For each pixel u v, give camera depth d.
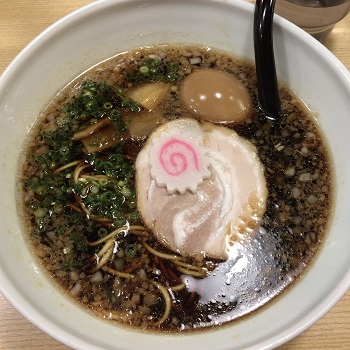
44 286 0.21
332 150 0.25
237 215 0.24
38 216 0.23
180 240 0.23
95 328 0.20
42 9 0.32
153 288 0.22
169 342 0.20
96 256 0.22
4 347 0.22
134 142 0.25
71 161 0.24
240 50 0.27
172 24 0.27
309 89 0.26
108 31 0.26
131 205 0.24
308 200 0.24
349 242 0.21
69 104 0.26
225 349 0.18
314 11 0.29
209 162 0.25
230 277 0.22
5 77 0.23
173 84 0.27
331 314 0.23
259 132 0.26
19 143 0.24
